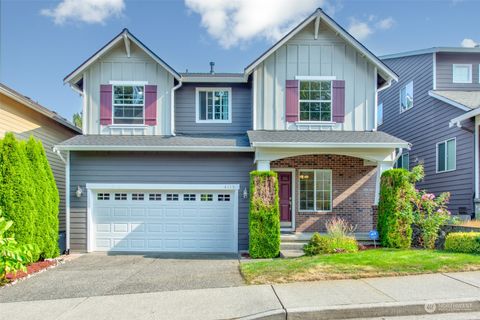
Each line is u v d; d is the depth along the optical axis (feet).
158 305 18.42
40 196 32.55
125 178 38.96
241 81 43.14
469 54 50.65
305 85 41.27
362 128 40.78
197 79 42.65
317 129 40.65
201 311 17.30
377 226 34.94
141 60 41.81
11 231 29.60
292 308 17.02
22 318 17.15
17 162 30.83
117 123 41.37
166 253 37.63
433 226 31.91
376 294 18.66
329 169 44.19
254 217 33.81
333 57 41.27
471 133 40.70
